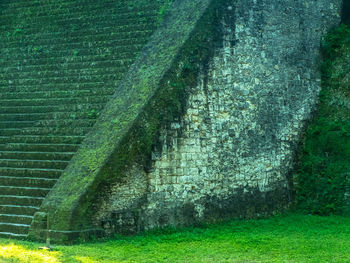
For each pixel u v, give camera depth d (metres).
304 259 9.34
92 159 11.11
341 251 9.98
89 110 13.24
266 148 14.20
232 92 13.36
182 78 12.23
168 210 11.89
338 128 15.20
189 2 13.95
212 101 12.89
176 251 9.83
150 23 14.80
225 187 13.10
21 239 10.71
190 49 12.44
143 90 11.99
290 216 14.25
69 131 12.88
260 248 10.14
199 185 12.54
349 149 14.84
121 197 11.07
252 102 13.87
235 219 13.28
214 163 12.90
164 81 11.91
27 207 11.30
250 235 11.52
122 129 11.31
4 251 9.10
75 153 11.65
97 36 15.08
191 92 12.42
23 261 8.58
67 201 10.53
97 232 10.62
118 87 12.88
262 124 14.12
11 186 12.03
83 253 9.41
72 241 10.25
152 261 9.08
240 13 13.62
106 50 14.60
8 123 13.93
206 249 10.02
